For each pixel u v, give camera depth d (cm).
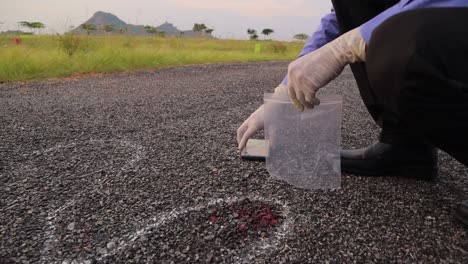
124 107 268
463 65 76
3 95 308
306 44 143
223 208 115
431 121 85
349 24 126
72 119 227
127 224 104
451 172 148
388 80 84
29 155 160
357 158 140
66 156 160
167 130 208
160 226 104
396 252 93
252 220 108
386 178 139
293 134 127
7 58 437
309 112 122
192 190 127
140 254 91
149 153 167
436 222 108
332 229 104
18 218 106
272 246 95
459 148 90
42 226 102
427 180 137
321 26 139
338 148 124
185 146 178
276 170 134
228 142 186
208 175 141
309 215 111
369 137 206
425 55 75
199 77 472
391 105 91
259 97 328
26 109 252
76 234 99
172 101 297
